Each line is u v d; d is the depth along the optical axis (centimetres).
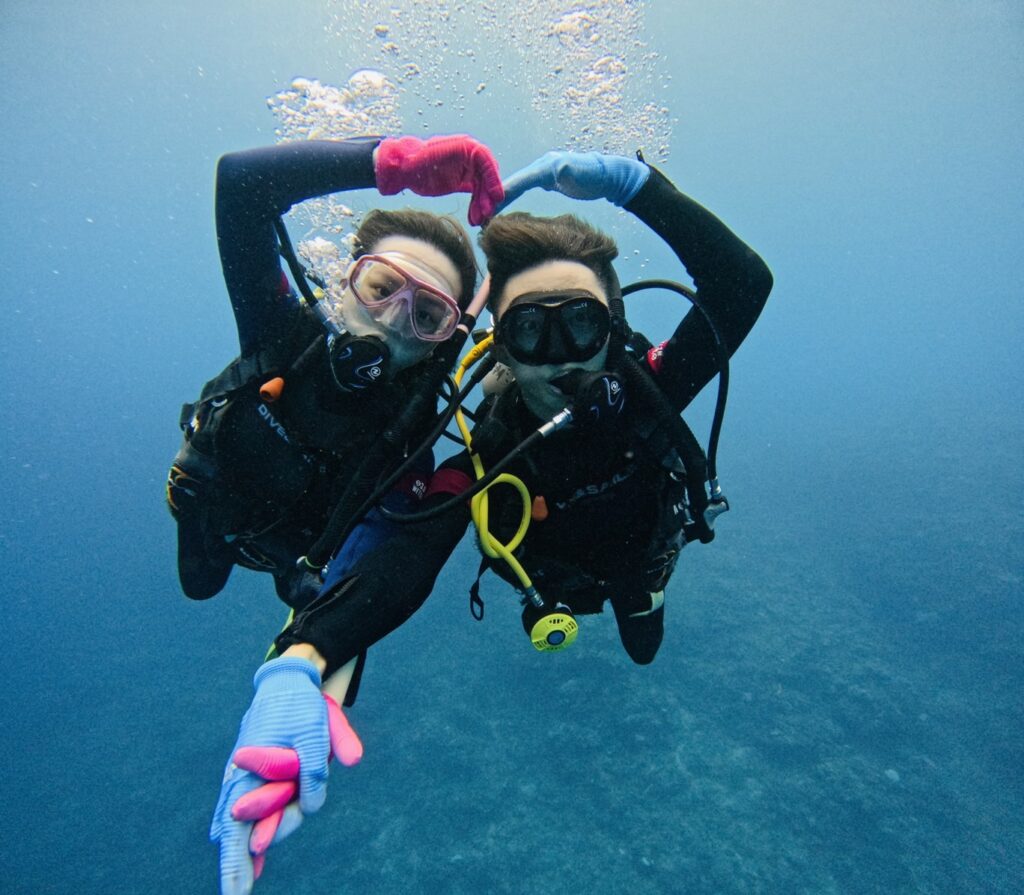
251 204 164
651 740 786
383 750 833
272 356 199
